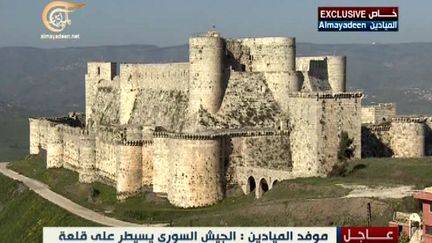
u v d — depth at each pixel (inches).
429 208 7608.3
